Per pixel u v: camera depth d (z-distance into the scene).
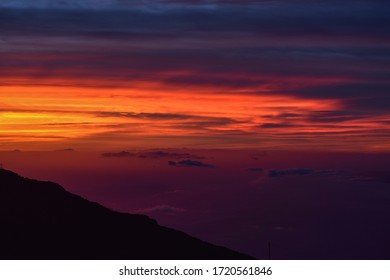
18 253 85.06
